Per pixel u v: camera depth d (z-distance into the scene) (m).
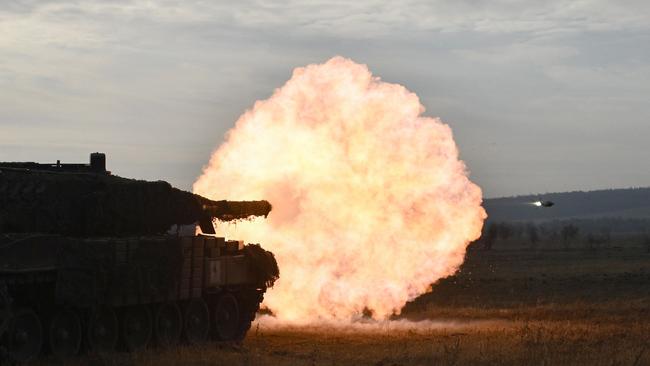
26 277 29.69
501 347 34.19
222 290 39.72
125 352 33.50
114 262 32.38
